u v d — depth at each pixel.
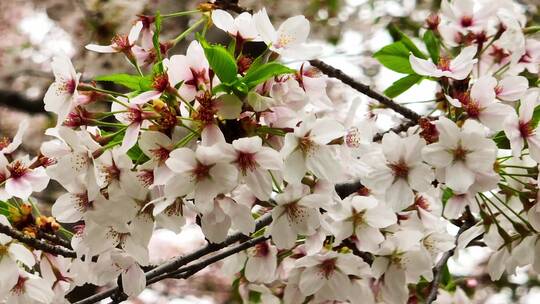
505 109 0.94
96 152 0.90
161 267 1.00
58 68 0.92
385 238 0.99
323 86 0.93
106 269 0.95
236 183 0.88
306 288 0.98
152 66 0.96
